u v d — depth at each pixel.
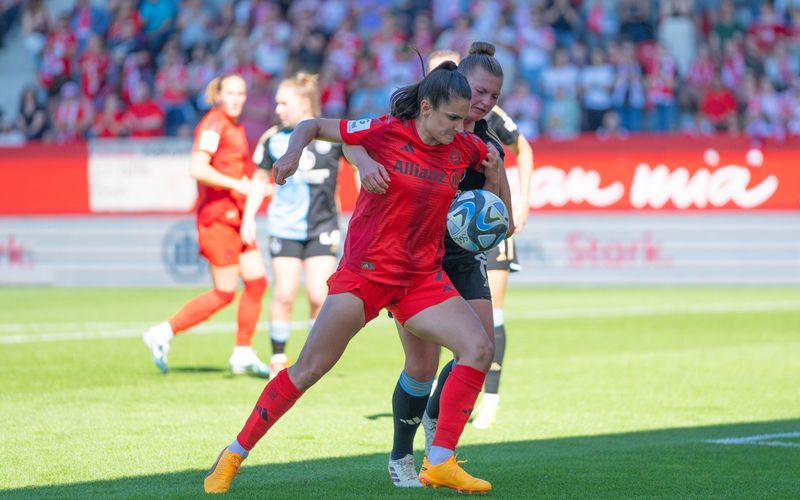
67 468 21.66
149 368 37.06
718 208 70.75
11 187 74.56
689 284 70.94
